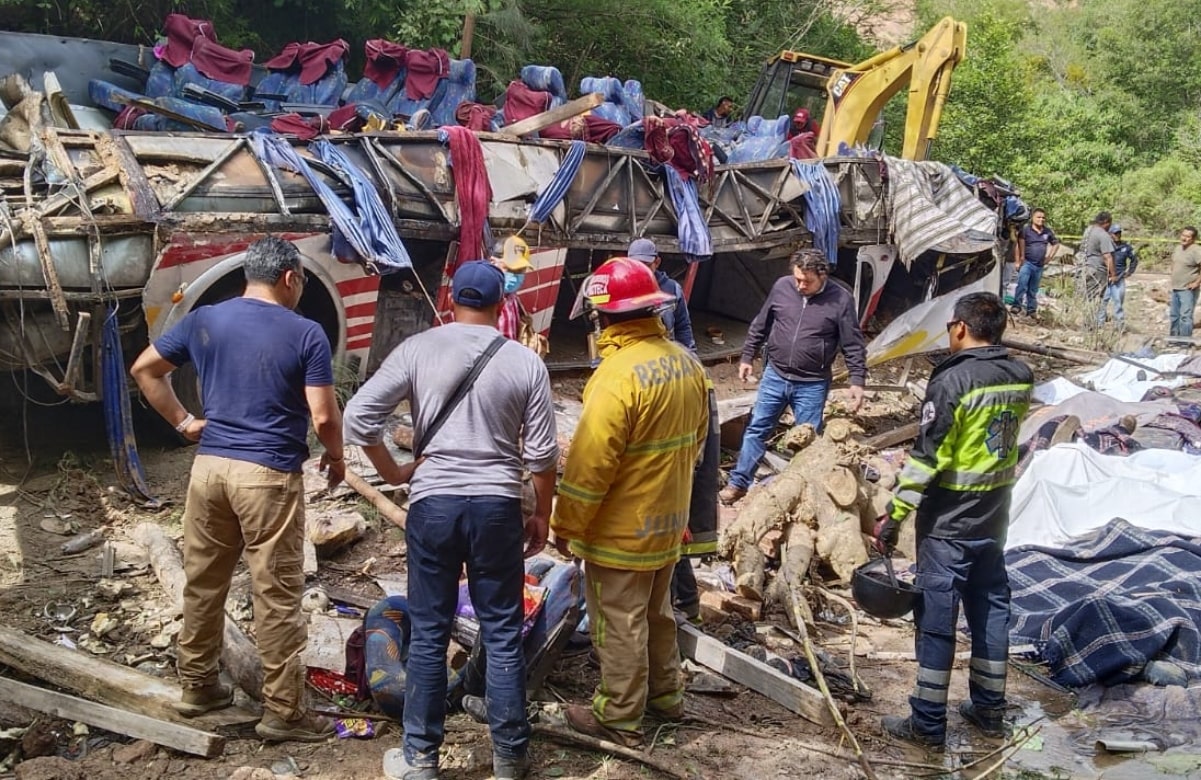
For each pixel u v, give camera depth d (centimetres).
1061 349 1355
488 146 836
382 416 367
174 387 705
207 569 388
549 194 848
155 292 644
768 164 1024
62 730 402
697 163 962
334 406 381
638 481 388
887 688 505
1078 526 677
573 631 450
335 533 569
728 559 612
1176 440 874
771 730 448
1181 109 3531
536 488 384
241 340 374
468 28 1272
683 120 1170
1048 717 492
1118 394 1091
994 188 1182
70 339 643
